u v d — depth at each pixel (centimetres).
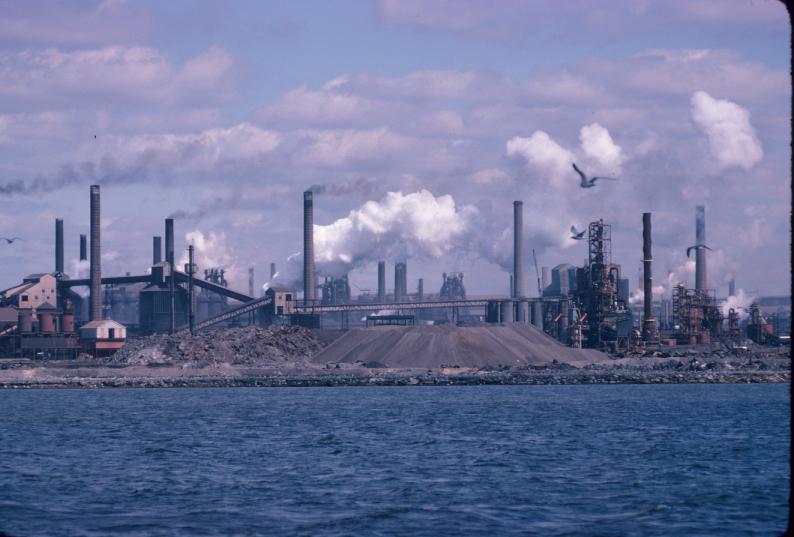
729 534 18862
